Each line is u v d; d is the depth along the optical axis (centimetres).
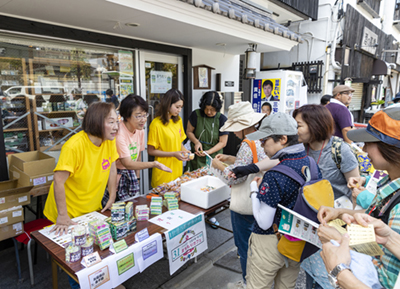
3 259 272
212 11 290
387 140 93
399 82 1560
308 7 611
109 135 182
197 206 229
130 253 162
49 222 255
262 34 396
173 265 193
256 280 165
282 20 665
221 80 516
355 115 1048
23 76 285
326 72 669
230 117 209
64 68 315
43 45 295
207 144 348
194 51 454
